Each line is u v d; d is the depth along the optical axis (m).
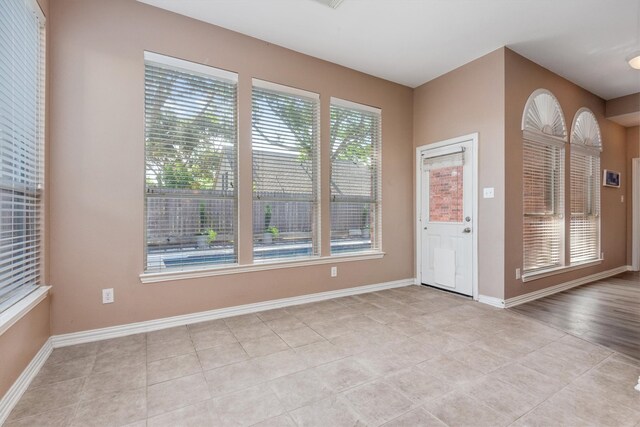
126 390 1.77
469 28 2.97
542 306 3.32
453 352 2.24
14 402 1.64
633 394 1.73
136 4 2.59
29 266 2.01
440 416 1.54
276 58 3.24
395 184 4.15
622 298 3.63
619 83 4.26
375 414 1.56
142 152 2.61
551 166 3.92
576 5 2.63
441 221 3.95
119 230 2.53
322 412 1.58
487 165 3.42
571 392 1.75
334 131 3.68
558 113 3.99
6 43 1.67
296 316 3.00
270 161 3.23
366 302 3.46
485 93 3.44
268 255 3.23
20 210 1.87
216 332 2.61
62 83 2.32
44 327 2.17
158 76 2.71
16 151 1.83
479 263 3.49
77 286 2.38
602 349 2.28
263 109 3.19
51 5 2.29
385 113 4.06
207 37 2.87
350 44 3.24
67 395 1.72
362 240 3.90
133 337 2.51
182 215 2.80
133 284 2.58
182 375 1.93
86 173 2.40
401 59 3.55
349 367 2.03
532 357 2.16
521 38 3.14
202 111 2.89
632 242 5.34
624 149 5.32
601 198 4.80
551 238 3.92
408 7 2.65
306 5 2.63
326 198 3.57
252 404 1.64
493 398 1.69
